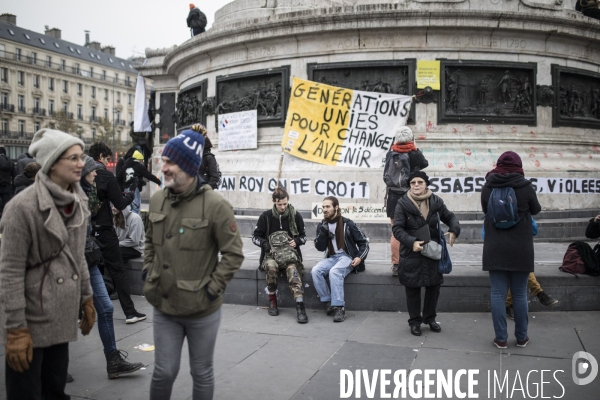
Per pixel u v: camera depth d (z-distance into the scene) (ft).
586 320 20.54
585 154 39.60
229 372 15.60
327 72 38.37
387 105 37.01
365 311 22.54
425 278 18.71
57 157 10.53
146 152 63.05
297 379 15.02
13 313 9.82
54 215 10.41
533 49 38.19
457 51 37.22
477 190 35.60
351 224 22.54
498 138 37.27
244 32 40.55
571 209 37.17
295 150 37.99
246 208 39.55
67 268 10.78
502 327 17.42
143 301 24.80
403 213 19.02
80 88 294.25
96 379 15.35
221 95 43.75
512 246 16.81
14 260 9.98
